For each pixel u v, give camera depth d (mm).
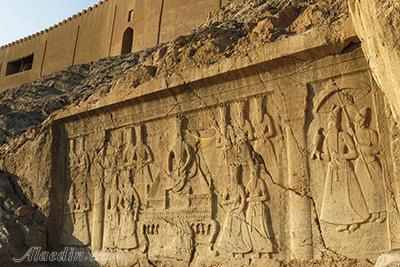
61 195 8562
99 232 7711
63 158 8680
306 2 7977
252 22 8164
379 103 5113
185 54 7379
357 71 5340
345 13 5828
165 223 6816
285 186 5672
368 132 5148
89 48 22516
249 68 6125
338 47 5387
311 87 5680
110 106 7875
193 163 6680
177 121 6953
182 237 6535
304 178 5500
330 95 5516
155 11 19000
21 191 9031
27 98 16047
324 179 5355
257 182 5914
